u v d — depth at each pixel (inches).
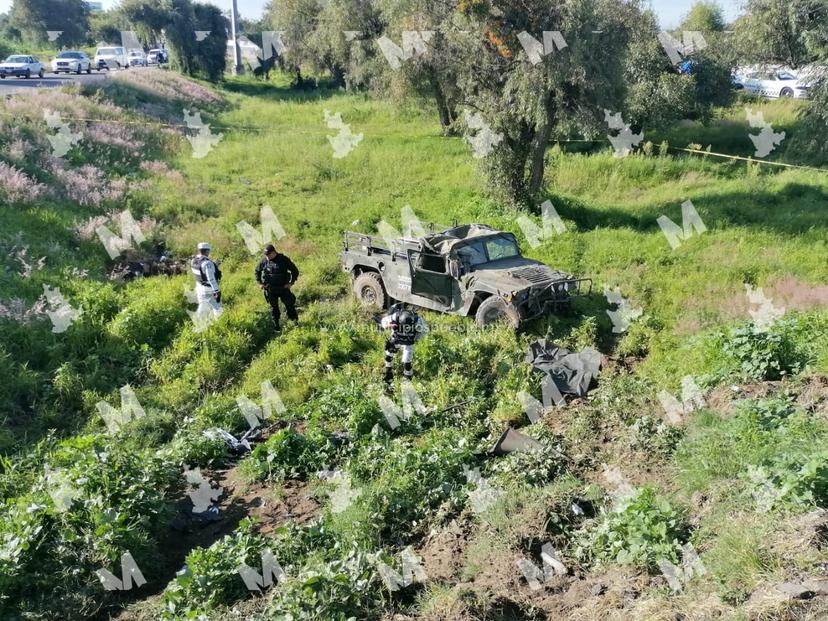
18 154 677.3
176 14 1646.2
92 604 225.1
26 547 230.2
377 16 1217.4
